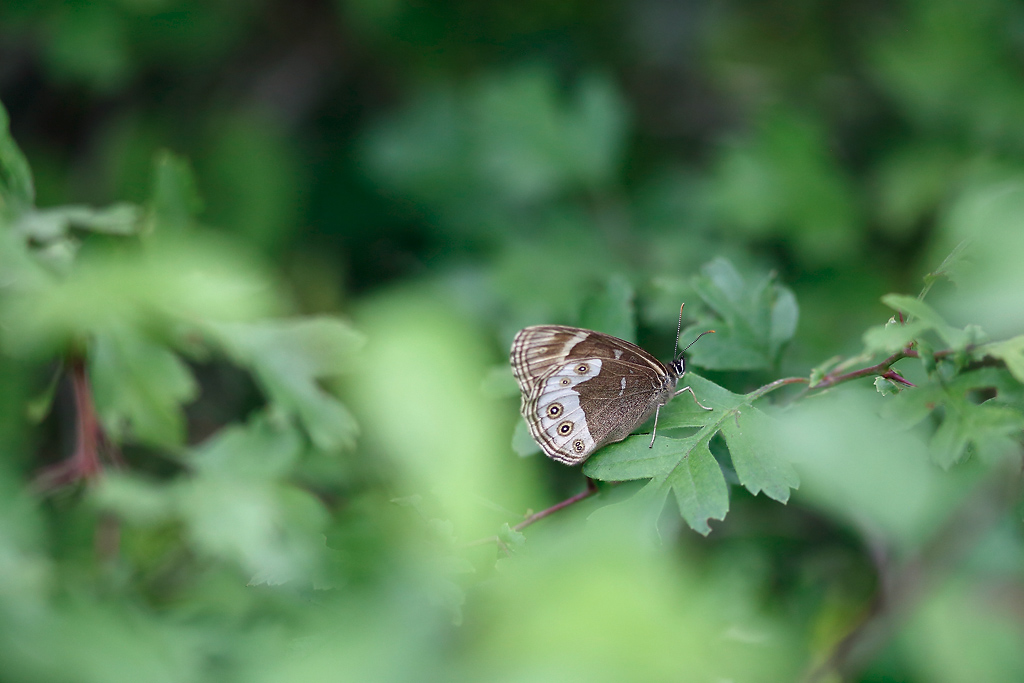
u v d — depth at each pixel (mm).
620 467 524
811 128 635
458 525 490
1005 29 640
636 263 636
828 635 552
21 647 492
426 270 657
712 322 547
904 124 663
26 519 510
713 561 542
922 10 644
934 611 538
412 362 484
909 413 505
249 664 494
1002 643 535
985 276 513
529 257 627
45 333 526
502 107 661
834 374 525
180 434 542
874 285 622
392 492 495
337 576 489
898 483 523
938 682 536
